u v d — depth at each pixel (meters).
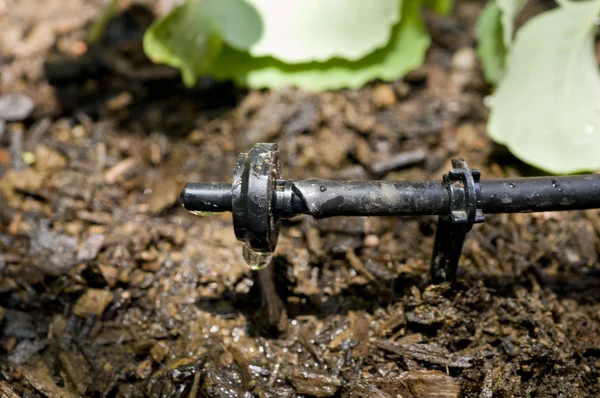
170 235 0.21
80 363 0.19
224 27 0.24
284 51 0.24
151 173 0.23
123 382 0.18
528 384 0.18
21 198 0.22
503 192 0.17
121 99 0.25
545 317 0.19
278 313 0.19
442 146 0.24
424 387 0.18
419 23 0.26
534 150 0.22
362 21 0.24
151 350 0.19
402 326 0.19
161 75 0.25
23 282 0.20
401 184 0.17
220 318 0.19
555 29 0.22
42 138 0.24
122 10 0.27
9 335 0.19
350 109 0.24
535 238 0.21
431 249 0.21
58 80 0.25
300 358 0.19
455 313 0.19
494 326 0.19
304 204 0.17
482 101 0.25
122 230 0.21
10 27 0.27
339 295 0.20
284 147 0.24
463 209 0.17
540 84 0.22
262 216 0.16
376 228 0.21
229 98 0.25
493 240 0.21
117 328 0.19
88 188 0.22
